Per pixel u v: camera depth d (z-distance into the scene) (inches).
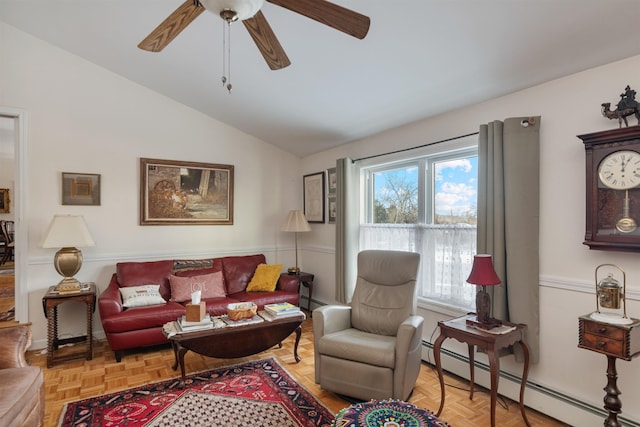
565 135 89.1
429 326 126.6
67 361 126.0
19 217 136.9
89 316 128.0
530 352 92.7
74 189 147.1
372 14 84.5
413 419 60.3
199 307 108.6
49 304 121.6
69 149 146.3
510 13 74.6
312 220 194.1
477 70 94.8
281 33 100.9
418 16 82.0
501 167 97.7
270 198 196.9
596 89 83.6
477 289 103.6
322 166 187.2
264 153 194.9
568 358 88.7
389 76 108.5
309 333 158.1
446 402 99.0
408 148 135.1
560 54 82.4
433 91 109.4
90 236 134.5
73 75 146.7
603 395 82.9
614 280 74.0
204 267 164.2
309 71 117.2
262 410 93.7
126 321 125.2
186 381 110.2
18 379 72.9
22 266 137.0
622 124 79.6
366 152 156.8
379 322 111.3
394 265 116.5
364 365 94.2
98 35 127.4
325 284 184.2
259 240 193.6
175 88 156.6
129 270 147.5
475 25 80.2
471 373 101.7
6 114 134.6
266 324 116.1
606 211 79.0
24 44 137.5
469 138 111.9
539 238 94.1
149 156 163.5
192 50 121.5
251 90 140.9
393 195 147.4
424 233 129.9
